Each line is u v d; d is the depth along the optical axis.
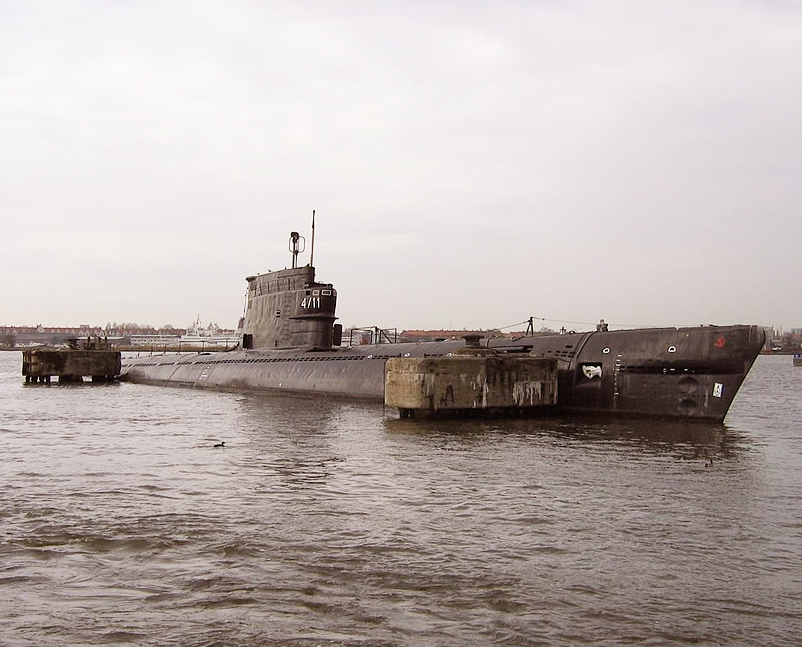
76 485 17.20
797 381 75.06
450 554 11.95
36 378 61.50
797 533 13.37
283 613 9.51
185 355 63.16
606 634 8.98
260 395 44.03
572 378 30.89
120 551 12.02
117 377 65.06
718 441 23.98
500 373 29.08
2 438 25.59
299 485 17.20
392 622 9.24
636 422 28.33
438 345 37.50
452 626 9.15
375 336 45.91
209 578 10.76
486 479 17.92
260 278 48.97
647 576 11.02
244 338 51.03
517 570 11.22
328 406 35.88
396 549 12.17
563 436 24.92
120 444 23.95
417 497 15.97
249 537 12.78
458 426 27.39
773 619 9.48
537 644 8.67
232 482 17.53
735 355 26.58
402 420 29.27
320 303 43.38
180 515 14.32
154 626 9.08
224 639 8.72
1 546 12.27
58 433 26.95
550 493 16.44
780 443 24.67
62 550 12.07
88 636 8.79
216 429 27.77
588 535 13.11
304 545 12.36
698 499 15.93
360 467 19.48
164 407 37.38
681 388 27.83
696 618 9.50
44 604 9.77
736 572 11.22
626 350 29.64
